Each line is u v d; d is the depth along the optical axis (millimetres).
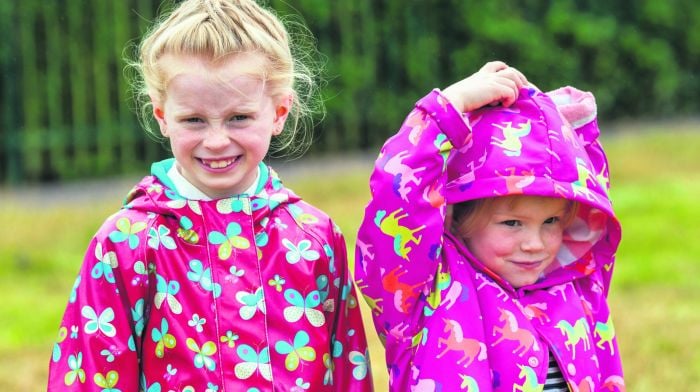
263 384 3047
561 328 3193
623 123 13477
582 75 12672
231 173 3070
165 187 3152
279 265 3141
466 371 3055
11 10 9805
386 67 11406
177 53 2996
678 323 5855
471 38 11586
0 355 5766
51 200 9453
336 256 3260
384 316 3180
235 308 3066
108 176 10414
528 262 3191
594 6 13000
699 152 10992
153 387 3066
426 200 3051
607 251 3404
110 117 10344
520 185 3080
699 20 13742
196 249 3094
